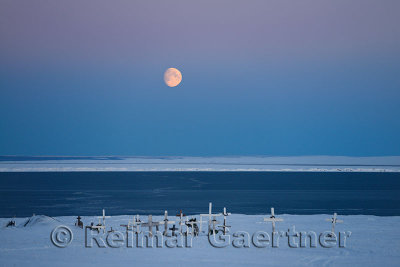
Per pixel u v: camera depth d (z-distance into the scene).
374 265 54.31
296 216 119.06
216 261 55.47
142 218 109.44
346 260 57.22
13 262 53.62
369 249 65.31
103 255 58.81
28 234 77.19
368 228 91.31
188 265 52.84
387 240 74.06
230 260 56.25
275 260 56.75
